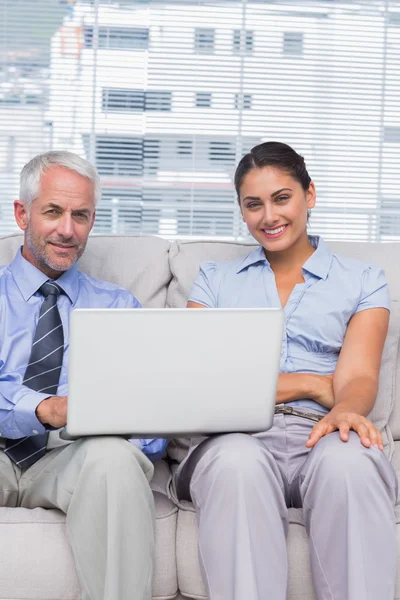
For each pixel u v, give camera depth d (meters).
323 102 2.96
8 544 1.45
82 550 1.41
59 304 1.82
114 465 1.38
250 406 1.40
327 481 1.40
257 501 1.37
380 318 1.80
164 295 2.04
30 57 2.87
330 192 2.97
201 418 1.39
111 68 2.91
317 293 1.81
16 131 2.88
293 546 1.47
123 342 1.32
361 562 1.36
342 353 1.76
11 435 1.59
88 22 2.89
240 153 2.95
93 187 1.80
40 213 1.76
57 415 1.53
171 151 2.93
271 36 2.94
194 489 1.45
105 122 2.90
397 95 2.98
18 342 1.76
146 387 1.35
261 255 1.88
